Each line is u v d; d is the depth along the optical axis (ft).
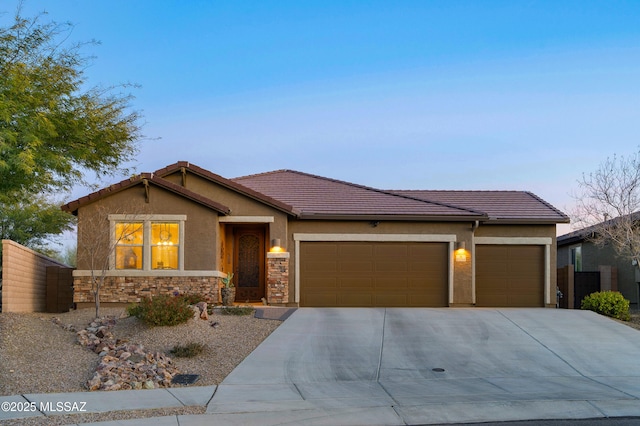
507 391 35.29
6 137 40.81
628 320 62.54
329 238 70.54
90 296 62.95
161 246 64.54
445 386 36.70
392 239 70.69
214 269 64.18
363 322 55.11
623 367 42.52
